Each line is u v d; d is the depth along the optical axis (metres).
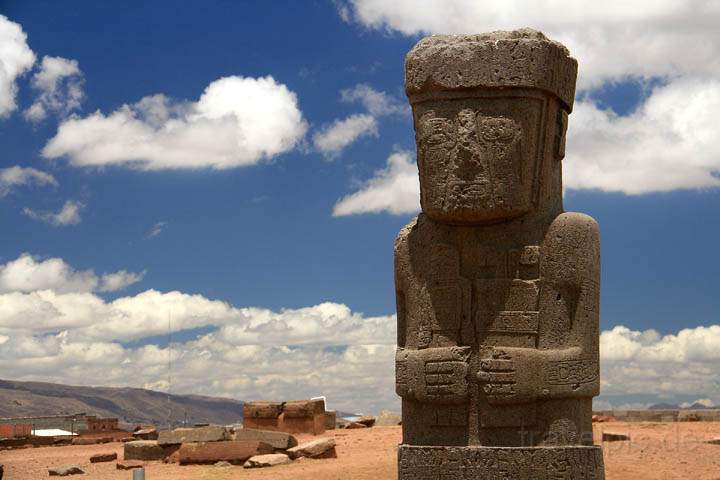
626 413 28.05
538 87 11.62
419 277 12.07
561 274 11.68
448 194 11.62
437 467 11.50
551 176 12.16
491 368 11.47
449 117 11.67
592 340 11.73
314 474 17.94
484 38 11.69
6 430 36.41
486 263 11.80
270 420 25.66
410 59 11.88
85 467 21.84
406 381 11.87
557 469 11.20
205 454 20.83
